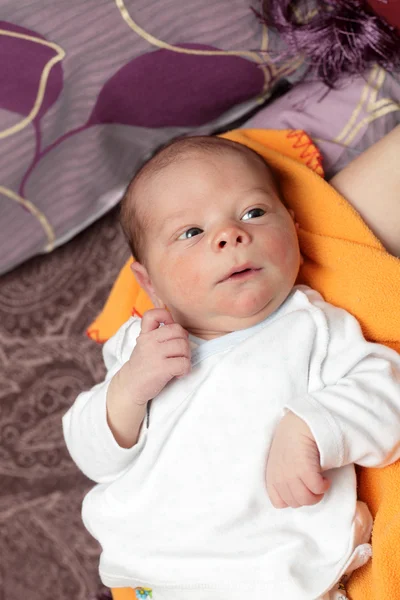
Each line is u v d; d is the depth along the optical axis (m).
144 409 0.95
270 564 0.88
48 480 1.51
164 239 0.96
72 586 1.48
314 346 0.95
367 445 0.86
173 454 0.93
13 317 1.53
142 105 1.30
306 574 0.88
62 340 1.51
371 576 0.92
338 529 0.89
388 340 1.01
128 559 0.94
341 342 0.95
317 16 1.22
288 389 0.92
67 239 1.48
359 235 1.05
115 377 0.97
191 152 0.99
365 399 0.88
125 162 1.40
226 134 1.19
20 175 1.33
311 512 0.90
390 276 1.00
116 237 1.51
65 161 1.35
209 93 1.31
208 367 0.96
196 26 1.20
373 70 1.24
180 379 0.96
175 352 0.92
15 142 1.28
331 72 1.25
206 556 0.90
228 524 0.90
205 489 0.91
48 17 1.15
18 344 1.52
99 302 1.51
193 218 0.95
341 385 0.90
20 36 1.16
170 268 0.95
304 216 1.08
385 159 1.08
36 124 1.27
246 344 0.95
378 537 0.90
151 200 0.98
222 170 0.97
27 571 1.50
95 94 1.26
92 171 1.38
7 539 1.51
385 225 1.08
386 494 0.93
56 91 1.23
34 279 1.53
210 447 0.92
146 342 0.93
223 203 0.95
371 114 1.22
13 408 1.52
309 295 1.02
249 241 0.92
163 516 0.93
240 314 0.93
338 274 1.04
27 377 1.52
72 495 1.50
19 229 1.42
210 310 0.94
